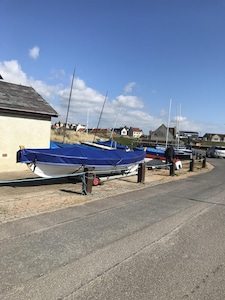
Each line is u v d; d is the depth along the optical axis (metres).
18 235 5.82
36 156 10.67
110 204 8.82
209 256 5.19
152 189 11.87
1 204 8.11
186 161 24.95
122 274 4.39
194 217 7.80
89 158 12.02
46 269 4.45
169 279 4.29
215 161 33.25
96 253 5.13
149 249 5.42
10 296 3.69
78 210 7.92
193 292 3.96
